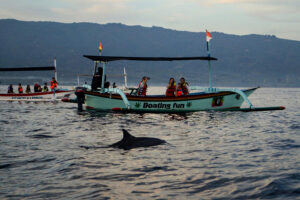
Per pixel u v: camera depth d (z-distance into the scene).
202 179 9.84
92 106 33.03
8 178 9.94
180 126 22.36
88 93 31.84
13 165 11.46
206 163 11.82
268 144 15.77
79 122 24.50
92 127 21.69
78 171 10.68
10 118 27.17
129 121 25.11
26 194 8.52
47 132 19.41
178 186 9.20
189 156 12.91
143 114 30.16
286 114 32.22
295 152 13.85
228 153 13.59
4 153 13.38
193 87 35.38
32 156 12.81
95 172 10.55
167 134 18.81
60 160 12.12
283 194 8.42
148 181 9.65
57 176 10.13
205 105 32.66
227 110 33.72
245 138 17.59
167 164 11.59
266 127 22.33
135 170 10.81
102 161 11.92
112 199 8.15
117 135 18.25
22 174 10.37
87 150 13.85
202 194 8.52
